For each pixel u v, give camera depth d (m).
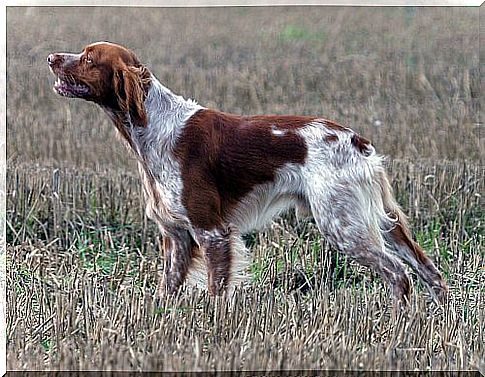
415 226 13.40
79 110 20.14
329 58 24.67
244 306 9.09
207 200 9.82
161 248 12.13
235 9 27.58
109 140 18.06
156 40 25.78
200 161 9.82
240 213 10.05
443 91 21.62
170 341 8.26
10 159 15.70
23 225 12.98
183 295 9.36
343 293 9.80
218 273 9.88
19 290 10.09
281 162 9.84
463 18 24.59
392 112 20.08
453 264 11.66
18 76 22.11
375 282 10.80
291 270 11.33
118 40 25.48
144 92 9.86
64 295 9.48
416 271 10.09
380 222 10.02
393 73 23.00
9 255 11.63
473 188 13.98
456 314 9.14
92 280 10.23
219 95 21.95
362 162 9.84
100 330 8.40
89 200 13.70
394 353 8.02
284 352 7.79
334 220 9.74
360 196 9.78
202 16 27.44
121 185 14.11
